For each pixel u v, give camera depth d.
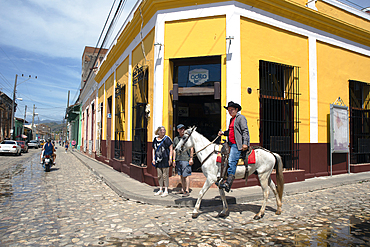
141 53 9.99
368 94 11.84
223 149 5.12
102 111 18.00
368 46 11.83
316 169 9.66
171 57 8.30
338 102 10.52
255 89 8.20
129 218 5.09
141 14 9.33
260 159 5.30
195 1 8.12
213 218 5.11
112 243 3.83
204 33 8.09
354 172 10.78
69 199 6.70
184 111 9.07
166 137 6.80
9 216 5.18
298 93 9.29
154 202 6.28
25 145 31.38
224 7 7.95
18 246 3.70
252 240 3.98
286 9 8.86
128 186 8.03
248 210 5.74
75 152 29.47
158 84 8.31
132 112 10.46
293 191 7.46
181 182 7.30
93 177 10.73
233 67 7.74
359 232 4.34
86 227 4.54
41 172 12.04
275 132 8.82
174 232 4.31
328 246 3.76
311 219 5.06
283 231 4.39
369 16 12.12
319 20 9.76
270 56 8.66
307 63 9.64
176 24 8.35
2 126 39.47
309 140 9.52
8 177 10.44
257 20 8.37
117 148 13.24
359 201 6.56
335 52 10.56
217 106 8.92
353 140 11.41
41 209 5.72
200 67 8.43
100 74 17.84
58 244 3.79
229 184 4.79
